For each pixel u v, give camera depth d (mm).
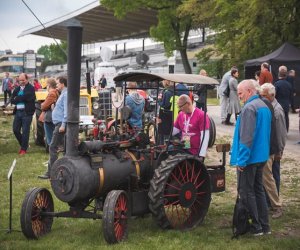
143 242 5492
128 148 6004
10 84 28812
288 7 22891
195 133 6512
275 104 6453
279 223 6277
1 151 12188
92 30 60625
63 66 68125
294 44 23453
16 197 7660
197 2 29094
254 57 25234
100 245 5371
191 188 5996
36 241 5562
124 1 37625
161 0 36969
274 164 6641
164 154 6090
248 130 5426
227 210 6871
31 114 11656
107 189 5602
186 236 5695
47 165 9984
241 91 5609
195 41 57500
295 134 13867
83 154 5426
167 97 8875
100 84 25812
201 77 6332
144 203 5828
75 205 5633
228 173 9359
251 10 23219
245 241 5582
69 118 5387
